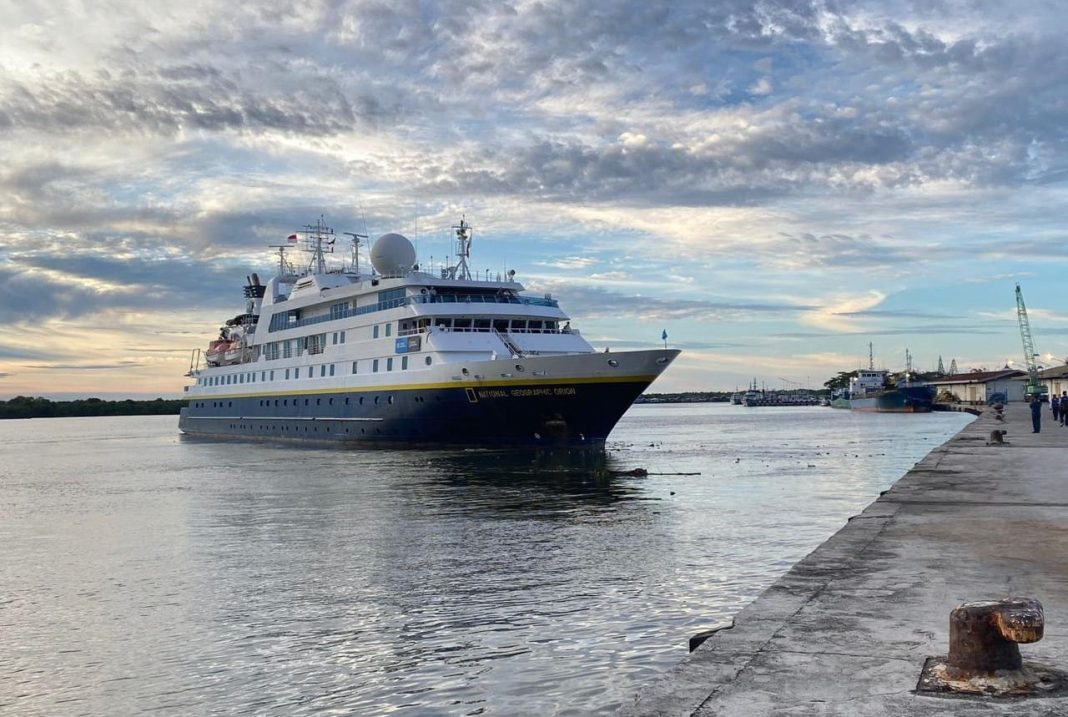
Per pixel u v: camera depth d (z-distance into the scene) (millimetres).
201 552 24578
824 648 6859
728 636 7281
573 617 16188
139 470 56812
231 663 14273
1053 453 26438
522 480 41000
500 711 11633
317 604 17938
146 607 18297
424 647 14648
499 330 61094
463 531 26688
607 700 11820
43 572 22516
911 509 14641
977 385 173875
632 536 25219
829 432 99312
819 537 24562
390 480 42000
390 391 61094
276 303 79938
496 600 17734
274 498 36844
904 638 7066
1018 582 9125
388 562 22125
